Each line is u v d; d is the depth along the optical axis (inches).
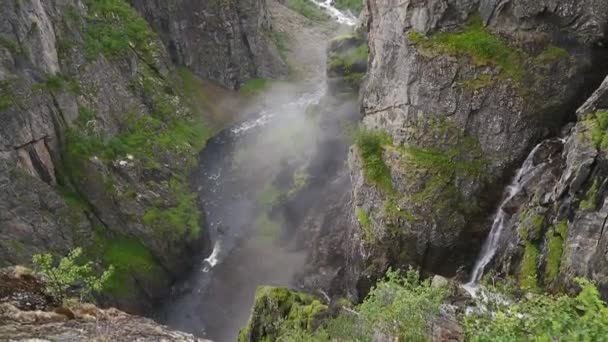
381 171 1471.5
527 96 1290.6
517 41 1310.3
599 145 1044.5
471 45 1333.7
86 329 868.6
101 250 1604.3
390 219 1396.4
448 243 1355.8
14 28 1617.9
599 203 1014.4
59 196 1563.7
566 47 1288.1
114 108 1961.1
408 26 1428.4
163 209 1812.3
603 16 1229.1
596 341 467.2
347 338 891.4
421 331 814.5
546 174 1216.2
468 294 1065.5
